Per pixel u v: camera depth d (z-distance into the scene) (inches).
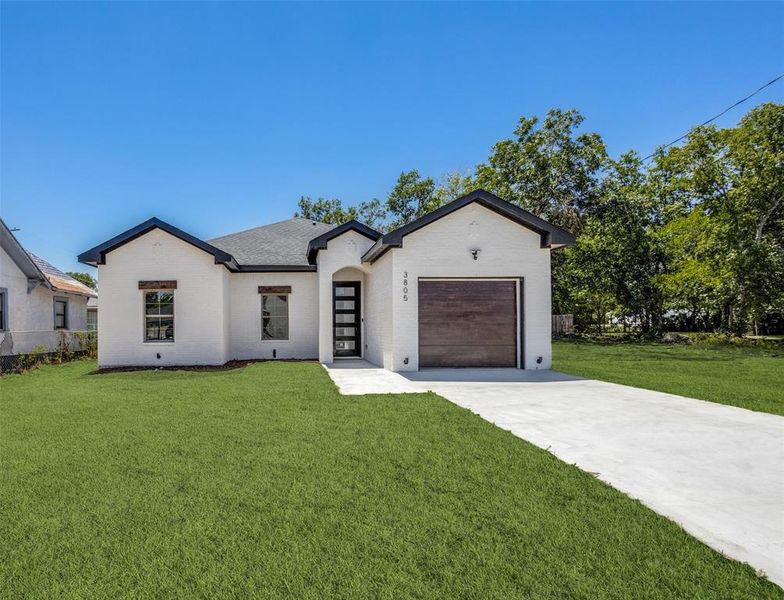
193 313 538.9
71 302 833.5
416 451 182.7
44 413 261.3
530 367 473.4
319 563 101.1
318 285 611.8
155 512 127.4
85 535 114.4
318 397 305.9
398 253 464.1
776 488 146.5
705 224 990.4
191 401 294.8
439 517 123.6
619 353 729.0
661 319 1130.0
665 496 139.9
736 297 942.4
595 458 176.6
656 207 1188.5
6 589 92.0
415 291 463.5
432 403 283.9
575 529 116.6
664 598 87.9
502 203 463.8
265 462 169.6
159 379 411.8
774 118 893.2
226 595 89.6
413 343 461.7
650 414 257.4
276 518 123.3
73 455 179.8
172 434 210.8
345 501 134.4
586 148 1101.1
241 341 608.1
